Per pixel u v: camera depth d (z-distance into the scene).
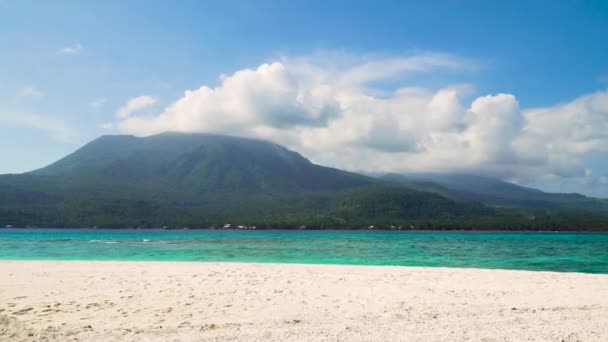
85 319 11.75
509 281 20.38
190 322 11.42
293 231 196.38
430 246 71.06
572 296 16.27
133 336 9.88
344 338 9.87
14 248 53.91
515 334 10.39
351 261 40.06
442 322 11.62
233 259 40.38
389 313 12.80
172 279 19.62
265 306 13.84
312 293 16.39
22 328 10.27
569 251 58.06
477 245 75.88
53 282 18.42
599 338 10.15
